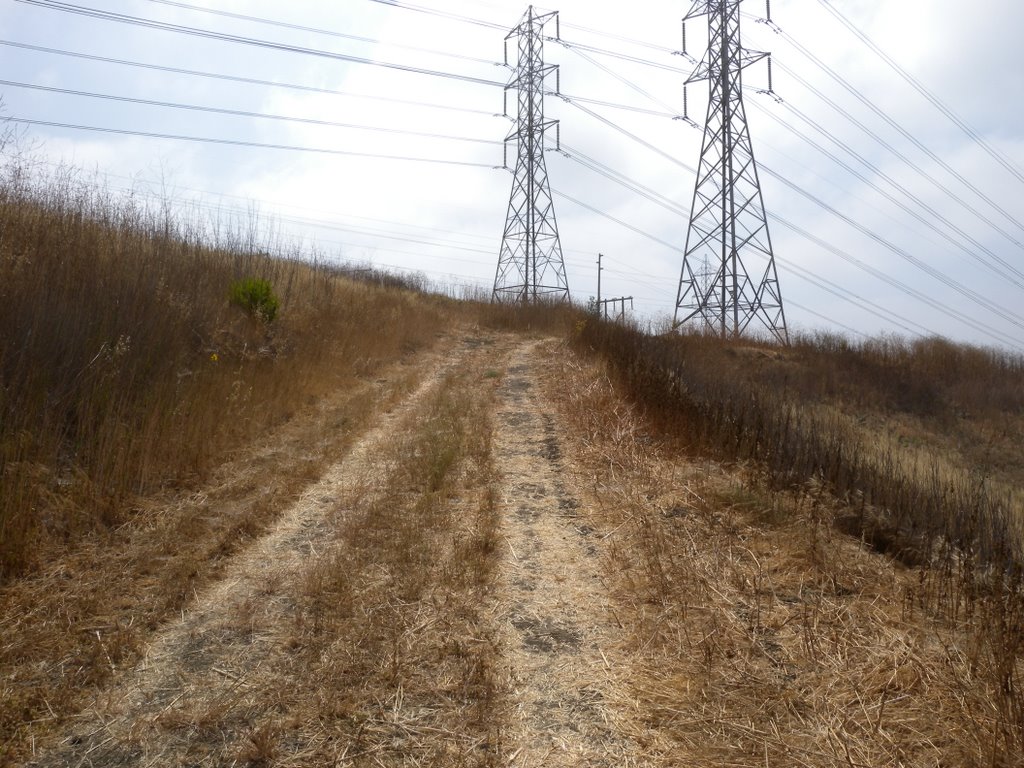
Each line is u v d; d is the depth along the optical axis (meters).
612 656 3.51
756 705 3.06
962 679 3.16
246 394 7.71
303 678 3.22
